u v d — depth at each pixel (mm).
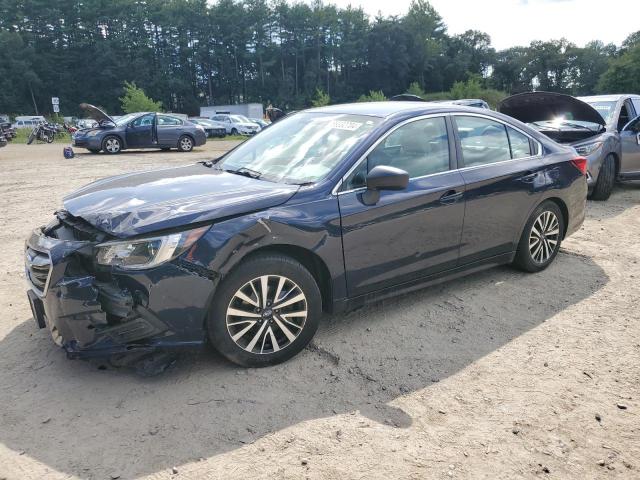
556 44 129750
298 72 118125
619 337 3701
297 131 4172
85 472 2383
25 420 2748
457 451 2537
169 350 3018
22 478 2340
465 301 4305
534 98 7859
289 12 113500
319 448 2549
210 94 112812
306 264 3459
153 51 108250
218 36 110750
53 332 2977
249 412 2822
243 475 2365
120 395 2967
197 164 4430
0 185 10562
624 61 94250
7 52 96938
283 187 3395
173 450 2527
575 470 2422
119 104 100750
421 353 3479
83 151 19984
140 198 3260
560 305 4238
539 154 4695
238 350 3160
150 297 2854
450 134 4082
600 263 5234
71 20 105312
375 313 4090
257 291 3166
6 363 3318
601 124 8141
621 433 2680
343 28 118875
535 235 4773
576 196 5000
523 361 3381
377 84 120875
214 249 2941
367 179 3330
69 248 2936
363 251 3504
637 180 8641
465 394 3014
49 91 100250
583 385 3105
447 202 3893
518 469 2422
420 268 3875
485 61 136500
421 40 121125
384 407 2885
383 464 2441
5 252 5754
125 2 105938
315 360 3377
